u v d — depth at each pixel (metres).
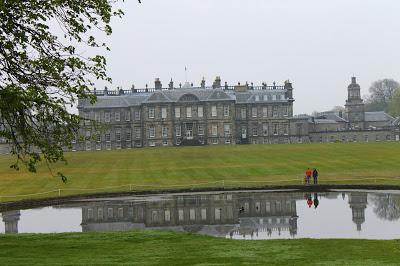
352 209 32.25
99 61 19.56
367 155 71.50
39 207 38.09
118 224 29.66
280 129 141.00
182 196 41.84
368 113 179.00
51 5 18.75
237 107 140.12
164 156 81.06
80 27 19.25
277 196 40.03
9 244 20.75
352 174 54.09
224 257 17.53
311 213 31.20
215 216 31.30
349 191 42.16
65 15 19.23
